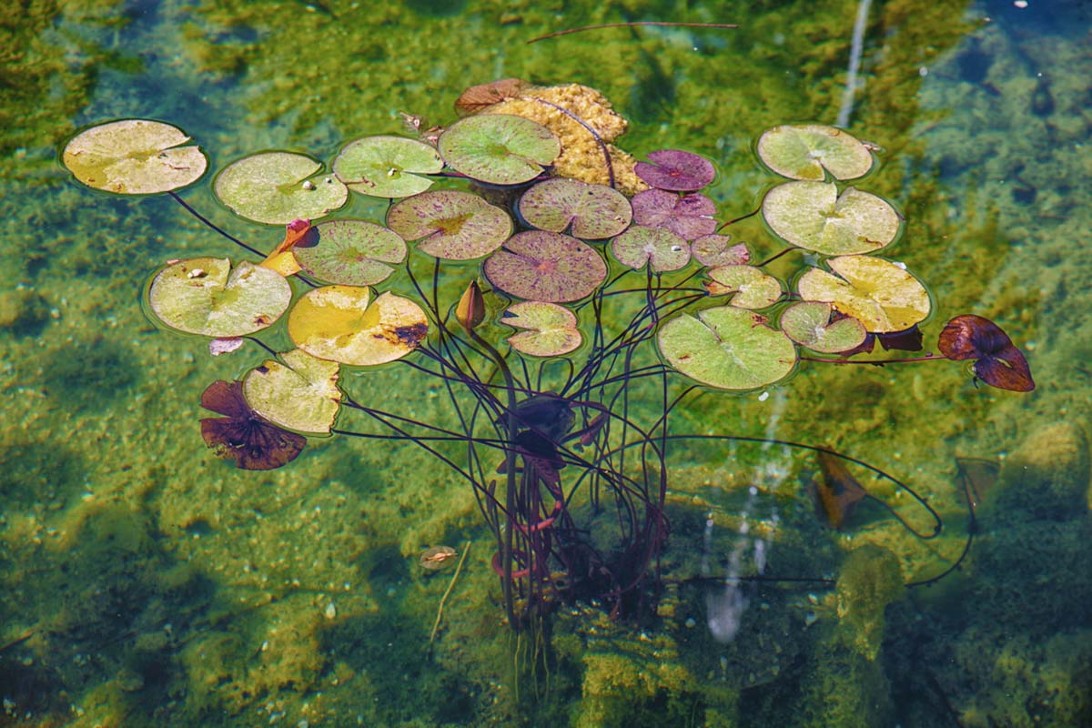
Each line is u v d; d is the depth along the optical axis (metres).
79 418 2.81
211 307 2.60
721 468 2.83
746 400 2.99
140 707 2.35
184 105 3.48
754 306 2.76
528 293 2.68
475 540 2.69
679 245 2.90
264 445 2.48
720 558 2.60
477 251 2.79
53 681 2.37
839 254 2.96
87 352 2.92
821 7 4.21
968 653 2.47
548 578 2.53
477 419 2.87
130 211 3.17
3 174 3.22
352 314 2.60
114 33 3.76
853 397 2.98
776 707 2.34
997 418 2.91
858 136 3.62
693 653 2.39
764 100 3.74
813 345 2.66
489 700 2.39
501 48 3.90
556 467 2.33
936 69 3.93
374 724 2.36
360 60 3.78
